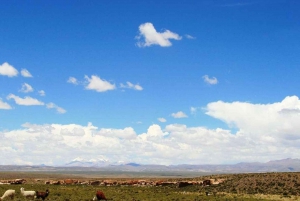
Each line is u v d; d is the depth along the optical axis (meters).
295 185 92.81
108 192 80.56
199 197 75.81
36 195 59.34
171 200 67.56
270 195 85.62
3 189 78.44
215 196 81.19
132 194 77.94
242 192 92.06
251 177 105.88
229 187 99.62
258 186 96.25
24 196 59.44
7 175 195.25
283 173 106.56
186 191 98.25
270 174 107.25
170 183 114.56
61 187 93.81
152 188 104.75
